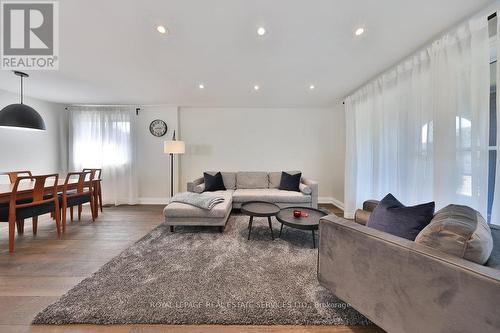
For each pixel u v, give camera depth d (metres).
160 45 2.04
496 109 1.47
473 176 1.60
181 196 3.11
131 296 1.49
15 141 3.60
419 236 1.04
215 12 1.57
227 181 4.25
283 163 4.65
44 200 2.52
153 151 4.57
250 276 1.75
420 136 2.13
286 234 2.70
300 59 2.32
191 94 3.65
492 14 1.49
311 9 1.54
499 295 0.70
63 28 1.78
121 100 4.06
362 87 3.19
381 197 2.76
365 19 1.66
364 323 1.28
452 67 1.74
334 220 1.36
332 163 4.59
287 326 1.27
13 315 1.33
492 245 0.97
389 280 1.02
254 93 3.57
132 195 4.47
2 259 2.05
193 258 2.06
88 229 2.93
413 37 1.90
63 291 1.56
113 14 1.60
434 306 0.86
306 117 4.61
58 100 4.04
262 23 1.71
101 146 4.38
